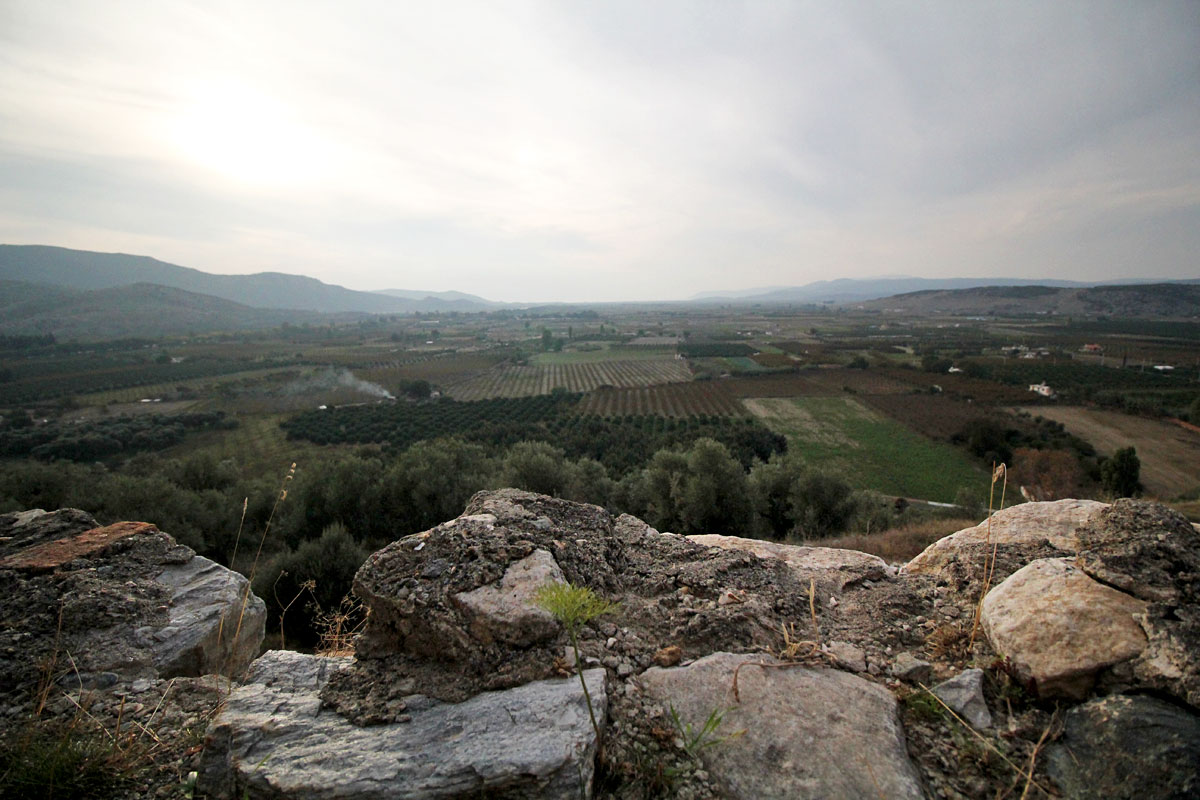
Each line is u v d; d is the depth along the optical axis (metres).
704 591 3.60
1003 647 2.83
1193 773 2.01
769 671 2.90
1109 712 2.37
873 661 3.08
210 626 4.26
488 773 2.23
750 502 23.72
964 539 4.34
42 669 3.53
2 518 5.26
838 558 4.50
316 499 27.09
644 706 2.71
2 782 2.53
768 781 2.29
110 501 21.73
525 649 2.91
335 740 2.51
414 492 26.64
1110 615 2.72
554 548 3.53
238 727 2.62
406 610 3.00
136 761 2.81
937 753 2.46
